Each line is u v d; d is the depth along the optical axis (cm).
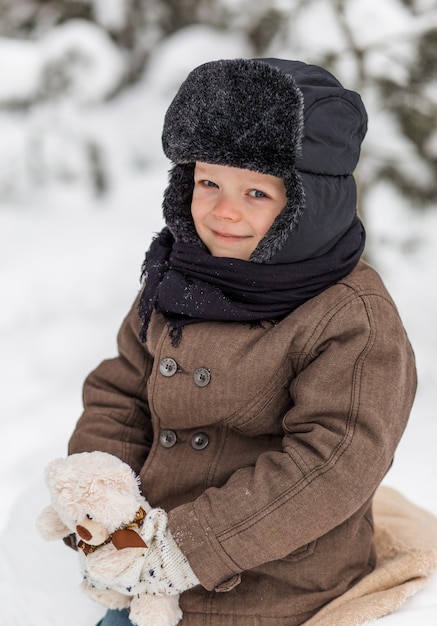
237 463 117
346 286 113
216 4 381
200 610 113
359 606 109
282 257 110
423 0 305
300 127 104
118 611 118
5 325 332
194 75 109
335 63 258
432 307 304
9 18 519
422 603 113
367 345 109
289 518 105
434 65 258
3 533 145
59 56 446
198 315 115
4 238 399
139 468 125
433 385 252
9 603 129
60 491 107
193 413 116
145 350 132
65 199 454
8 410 269
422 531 130
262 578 114
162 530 107
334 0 258
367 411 106
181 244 119
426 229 334
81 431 130
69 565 137
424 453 210
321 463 105
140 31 516
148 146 490
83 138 461
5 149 456
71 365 300
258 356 113
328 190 107
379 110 264
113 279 364
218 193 114
